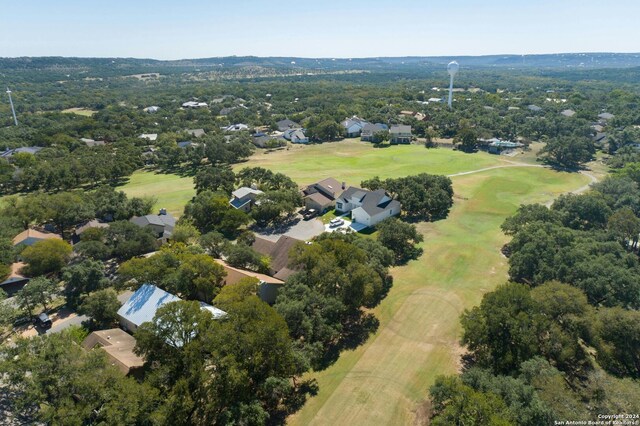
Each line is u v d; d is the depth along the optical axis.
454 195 97.06
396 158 133.25
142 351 36.22
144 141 149.38
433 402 34.62
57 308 53.78
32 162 119.06
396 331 48.75
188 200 97.19
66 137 147.75
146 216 77.00
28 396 30.73
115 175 114.69
